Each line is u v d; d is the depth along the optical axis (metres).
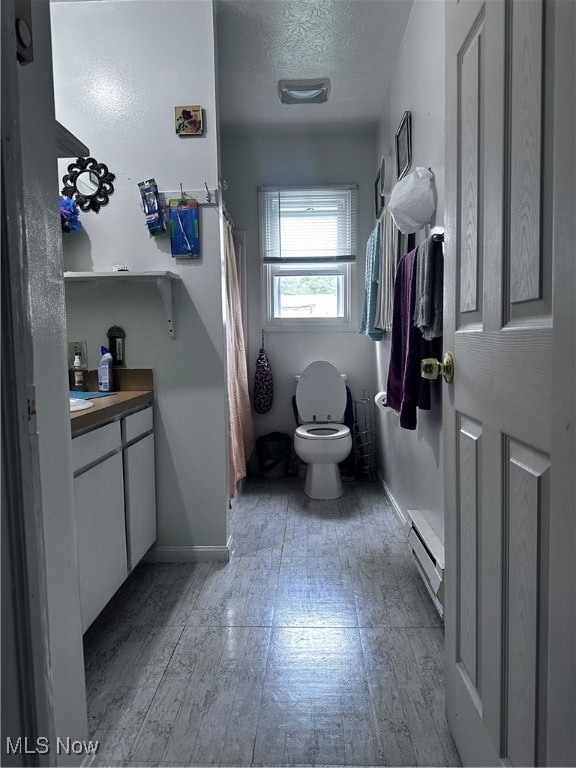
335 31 2.26
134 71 2.06
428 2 1.87
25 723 0.52
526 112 0.76
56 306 0.80
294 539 2.42
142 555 2.00
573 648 0.61
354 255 3.49
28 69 0.71
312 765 1.12
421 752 1.15
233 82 2.71
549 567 0.69
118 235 2.13
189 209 2.08
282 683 1.39
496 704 0.89
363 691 1.35
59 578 0.80
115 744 1.18
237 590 1.92
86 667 1.47
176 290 2.14
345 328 3.56
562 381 0.64
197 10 2.03
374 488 3.25
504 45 0.83
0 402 0.49
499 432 0.88
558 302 0.65
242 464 2.84
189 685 1.38
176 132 2.07
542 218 0.72
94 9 2.05
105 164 2.10
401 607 1.78
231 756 1.15
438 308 1.62
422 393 1.83
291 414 3.62
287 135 3.44
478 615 1.00
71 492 0.84
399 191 1.89
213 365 2.16
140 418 2.02
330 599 1.84
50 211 0.77
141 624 1.69
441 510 1.81
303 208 3.49
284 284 3.61
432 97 1.82
